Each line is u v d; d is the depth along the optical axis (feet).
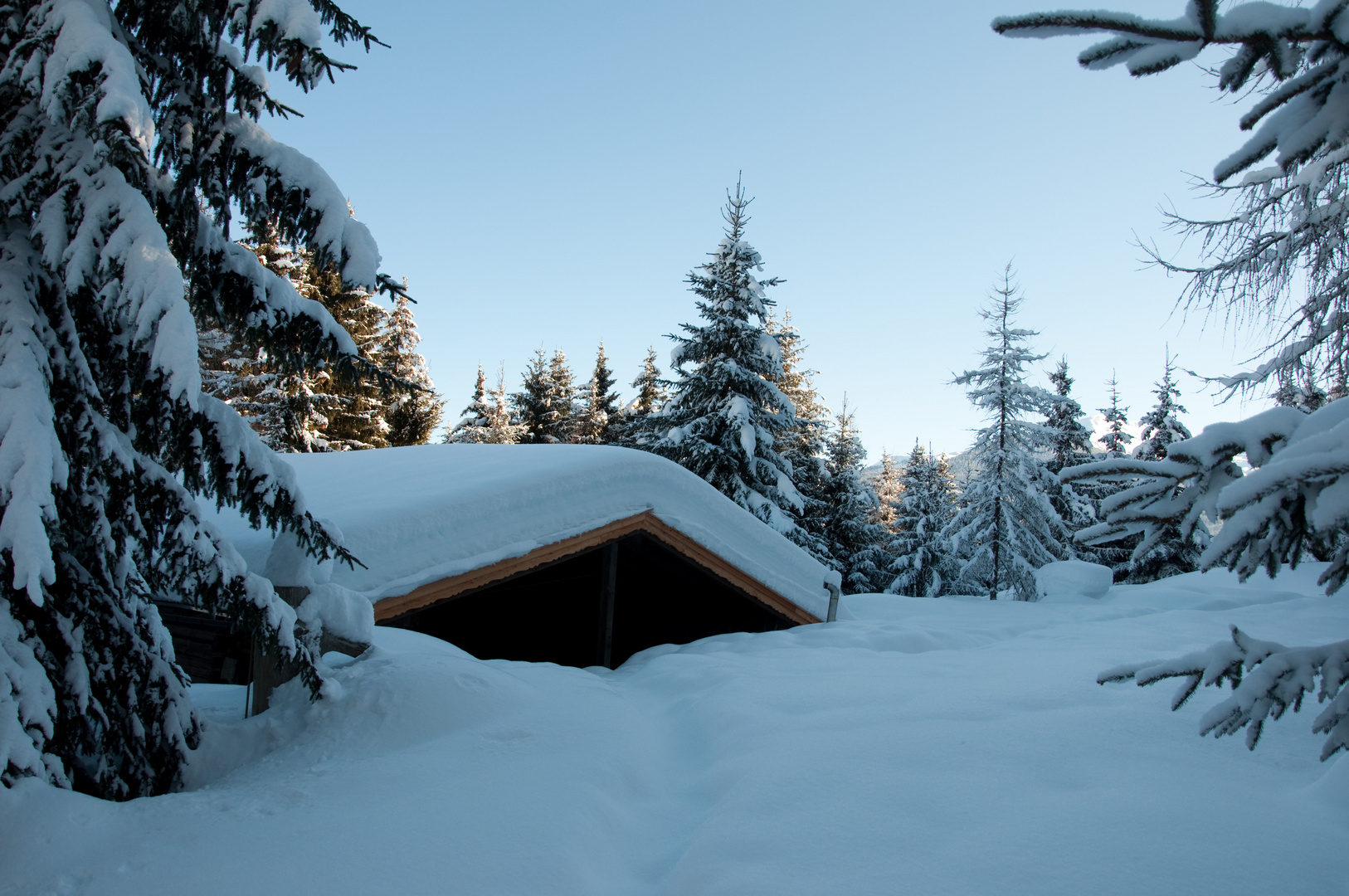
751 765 12.01
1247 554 6.62
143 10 12.75
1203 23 5.06
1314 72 5.66
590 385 147.23
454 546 22.63
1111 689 15.80
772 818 9.93
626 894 8.86
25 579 9.21
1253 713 6.95
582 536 26.50
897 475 135.64
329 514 21.54
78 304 12.25
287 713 13.60
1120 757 11.64
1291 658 6.97
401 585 20.95
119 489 12.26
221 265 13.74
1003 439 69.26
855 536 101.76
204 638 19.76
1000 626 32.24
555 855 9.12
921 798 10.32
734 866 8.76
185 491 12.65
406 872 8.74
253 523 13.57
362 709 13.55
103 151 10.61
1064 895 7.75
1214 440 6.76
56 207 11.37
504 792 10.86
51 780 10.11
